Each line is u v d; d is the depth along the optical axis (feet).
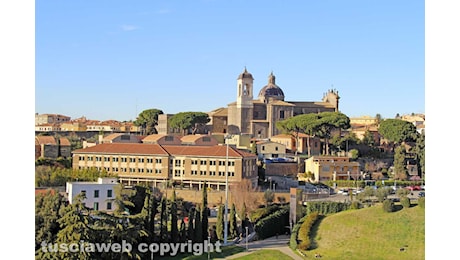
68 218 305.73
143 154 617.21
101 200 410.52
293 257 366.02
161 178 611.88
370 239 373.61
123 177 619.26
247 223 468.75
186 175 608.19
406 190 497.05
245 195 529.45
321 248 378.12
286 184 650.02
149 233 345.10
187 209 526.57
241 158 590.55
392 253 353.51
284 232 455.22
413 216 387.75
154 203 383.24
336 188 622.95
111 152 622.54
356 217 405.18
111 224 324.60
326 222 414.62
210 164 600.80
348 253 362.94
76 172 549.95
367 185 619.67
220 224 412.98
